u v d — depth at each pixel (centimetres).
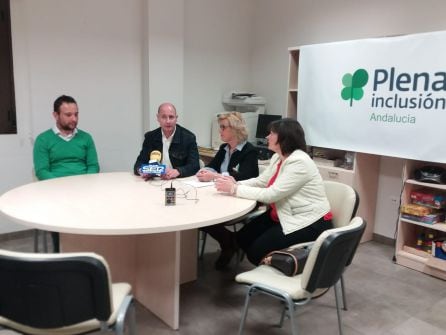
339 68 335
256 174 284
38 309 128
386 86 307
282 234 226
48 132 303
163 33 401
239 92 477
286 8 442
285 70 452
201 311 238
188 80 448
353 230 158
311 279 156
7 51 333
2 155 340
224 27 466
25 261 118
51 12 347
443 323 232
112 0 380
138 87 410
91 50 374
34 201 202
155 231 166
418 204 307
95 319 137
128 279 244
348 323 229
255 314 236
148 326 221
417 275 298
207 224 177
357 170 340
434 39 276
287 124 227
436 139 282
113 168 407
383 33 354
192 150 298
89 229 161
